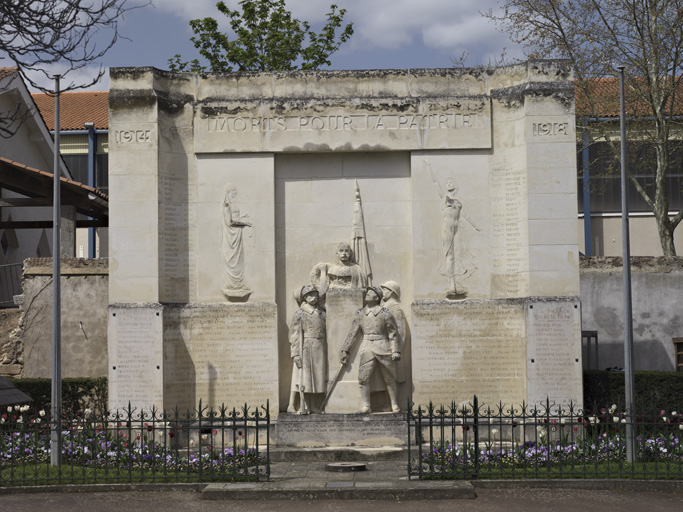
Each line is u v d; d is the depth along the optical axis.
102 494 15.66
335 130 20.94
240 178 20.95
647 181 39.75
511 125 20.78
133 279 20.19
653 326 24.06
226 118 21.00
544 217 20.16
